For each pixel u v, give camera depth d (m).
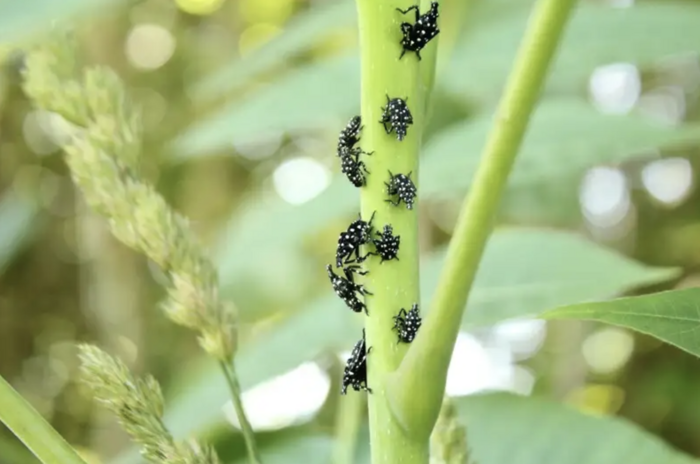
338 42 0.72
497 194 0.33
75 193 1.23
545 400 0.48
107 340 1.10
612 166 1.10
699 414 1.09
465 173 0.48
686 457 0.45
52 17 0.37
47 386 1.32
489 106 0.60
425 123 0.36
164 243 0.37
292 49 0.56
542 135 0.48
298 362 0.47
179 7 1.23
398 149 0.36
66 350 1.31
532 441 0.47
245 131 0.53
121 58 1.11
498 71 0.53
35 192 1.08
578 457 0.46
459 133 0.49
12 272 1.29
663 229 1.21
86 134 0.37
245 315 0.91
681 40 0.48
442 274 0.34
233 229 0.60
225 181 1.24
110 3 0.39
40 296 1.31
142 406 0.35
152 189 0.37
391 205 0.36
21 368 1.32
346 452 0.46
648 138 0.47
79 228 1.20
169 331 1.12
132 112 0.37
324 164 1.15
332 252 0.98
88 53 1.07
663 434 1.11
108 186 0.37
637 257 1.20
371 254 0.36
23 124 1.20
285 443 0.52
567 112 0.48
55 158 1.24
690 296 0.33
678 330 0.33
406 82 0.36
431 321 0.34
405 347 0.35
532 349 1.22
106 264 1.09
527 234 0.48
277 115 0.52
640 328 0.34
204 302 0.37
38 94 0.37
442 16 0.55
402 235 0.36
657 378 1.15
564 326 1.14
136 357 1.07
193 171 1.22
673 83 1.13
